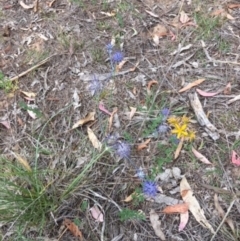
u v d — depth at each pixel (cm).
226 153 63
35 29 80
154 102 68
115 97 70
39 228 59
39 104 71
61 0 83
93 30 78
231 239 57
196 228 58
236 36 76
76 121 68
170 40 76
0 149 67
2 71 75
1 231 59
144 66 73
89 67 74
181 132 62
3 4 84
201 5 80
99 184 61
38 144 64
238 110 67
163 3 81
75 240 59
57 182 61
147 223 59
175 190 61
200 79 70
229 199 59
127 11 80
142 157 63
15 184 59
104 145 63
